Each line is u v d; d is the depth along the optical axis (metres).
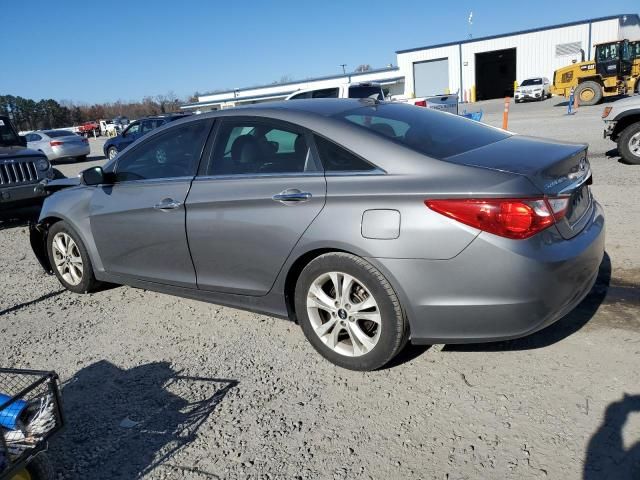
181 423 2.96
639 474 2.31
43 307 4.83
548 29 40.62
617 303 3.84
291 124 3.43
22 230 8.52
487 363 3.25
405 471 2.46
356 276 3.06
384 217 2.92
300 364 3.46
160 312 4.50
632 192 6.91
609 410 2.71
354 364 3.24
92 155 25.22
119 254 4.39
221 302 3.84
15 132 10.05
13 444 2.21
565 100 30.78
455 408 2.86
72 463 2.71
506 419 2.73
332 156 3.22
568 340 3.41
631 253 4.75
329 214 3.10
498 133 3.73
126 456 2.73
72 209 4.69
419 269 2.85
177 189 3.86
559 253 2.79
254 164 3.55
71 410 3.17
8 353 3.96
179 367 3.55
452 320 2.86
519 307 2.75
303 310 3.37
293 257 3.28
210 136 3.82
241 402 3.10
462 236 2.74
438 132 3.44
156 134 4.18
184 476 2.56
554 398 2.86
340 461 2.56
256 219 3.39
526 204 2.69
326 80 51.28
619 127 9.05
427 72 46.62
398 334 3.03
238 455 2.67
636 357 3.14
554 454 2.47
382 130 3.29
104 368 3.63
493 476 2.38
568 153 3.11
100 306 4.75
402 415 2.85
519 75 42.75
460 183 2.79
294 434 2.78
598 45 24.25
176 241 3.89
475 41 43.69
